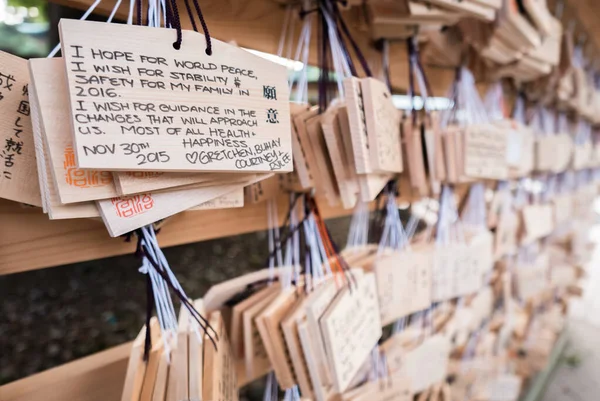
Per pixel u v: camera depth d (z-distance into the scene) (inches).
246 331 25.2
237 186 17.6
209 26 23.5
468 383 53.2
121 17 21.1
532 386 77.6
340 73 25.0
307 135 22.0
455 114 37.0
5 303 35.8
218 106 15.2
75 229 20.6
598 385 85.7
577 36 61.7
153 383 18.6
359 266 30.9
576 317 114.1
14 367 30.4
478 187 45.6
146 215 15.1
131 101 13.3
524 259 62.7
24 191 15.7
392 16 26.8
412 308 33.9
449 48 36.4
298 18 28.6
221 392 19.2
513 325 63.2
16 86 15.0
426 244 38.7
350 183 22.3
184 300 19.6
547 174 61.5
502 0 29.6
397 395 34.6
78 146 12.3
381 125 21.9
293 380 25.5
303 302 24.9
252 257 47.1
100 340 34.4
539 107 55.2
